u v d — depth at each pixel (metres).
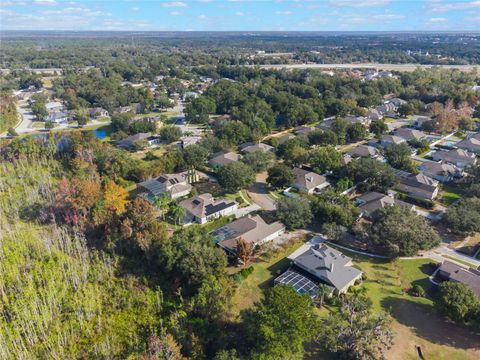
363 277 69.56
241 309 61.62
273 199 103.06
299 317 49.62
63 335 56.06
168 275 69.44
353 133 150.12
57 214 90.75
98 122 192.75
